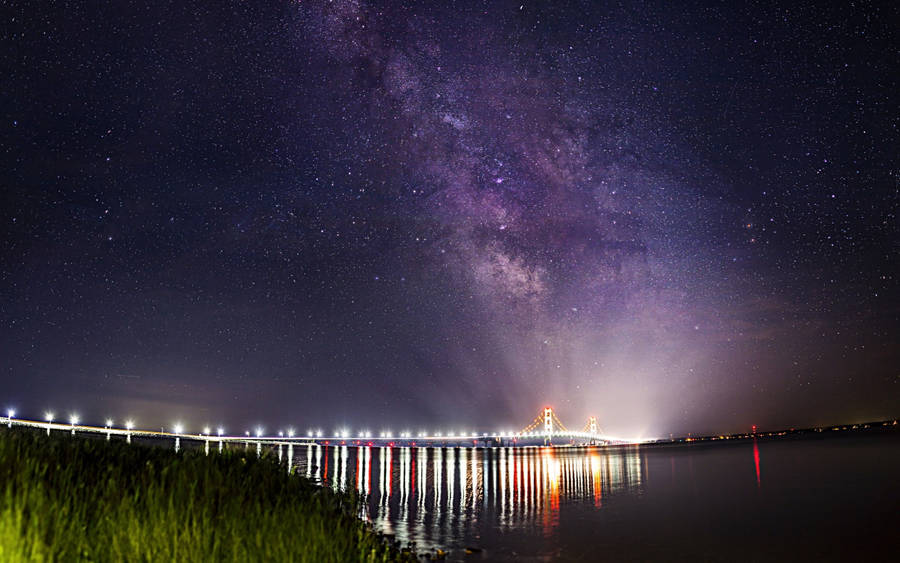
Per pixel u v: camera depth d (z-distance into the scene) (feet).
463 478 160.97
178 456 37.88
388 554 39.88
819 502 90.79
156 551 19.26
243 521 23.94
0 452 25.21
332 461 262.26
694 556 51.80
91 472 28.09
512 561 48.37
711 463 223.30
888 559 51.26
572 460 322.34
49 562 16.31
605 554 51.90
